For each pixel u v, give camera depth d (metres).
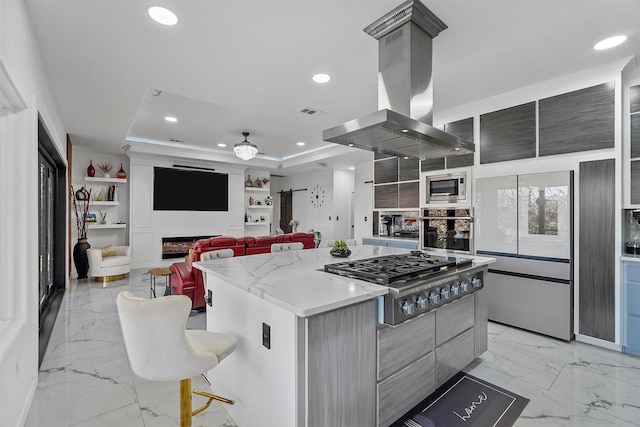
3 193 1.86
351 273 1.91
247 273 1.99
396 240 4.84
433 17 2.05
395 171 5.09
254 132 5.64
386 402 1.70
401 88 2.12
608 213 2.79
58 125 3.61
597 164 2.84
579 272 2.95
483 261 2.49
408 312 1.70
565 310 2.95
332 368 1.45
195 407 2.00
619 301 2.75
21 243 1.91
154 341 1.35
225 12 2.01
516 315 3.27
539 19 2.10
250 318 1.72
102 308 3.96
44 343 2.88
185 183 7.30
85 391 2.16
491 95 3.44
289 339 1.42
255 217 8.91
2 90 1.62
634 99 2.79
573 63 2.72
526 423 1.84
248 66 2.75
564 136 3.02
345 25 2.16
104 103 3.53
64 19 2.04
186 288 3.60
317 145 6.67
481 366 2.50
